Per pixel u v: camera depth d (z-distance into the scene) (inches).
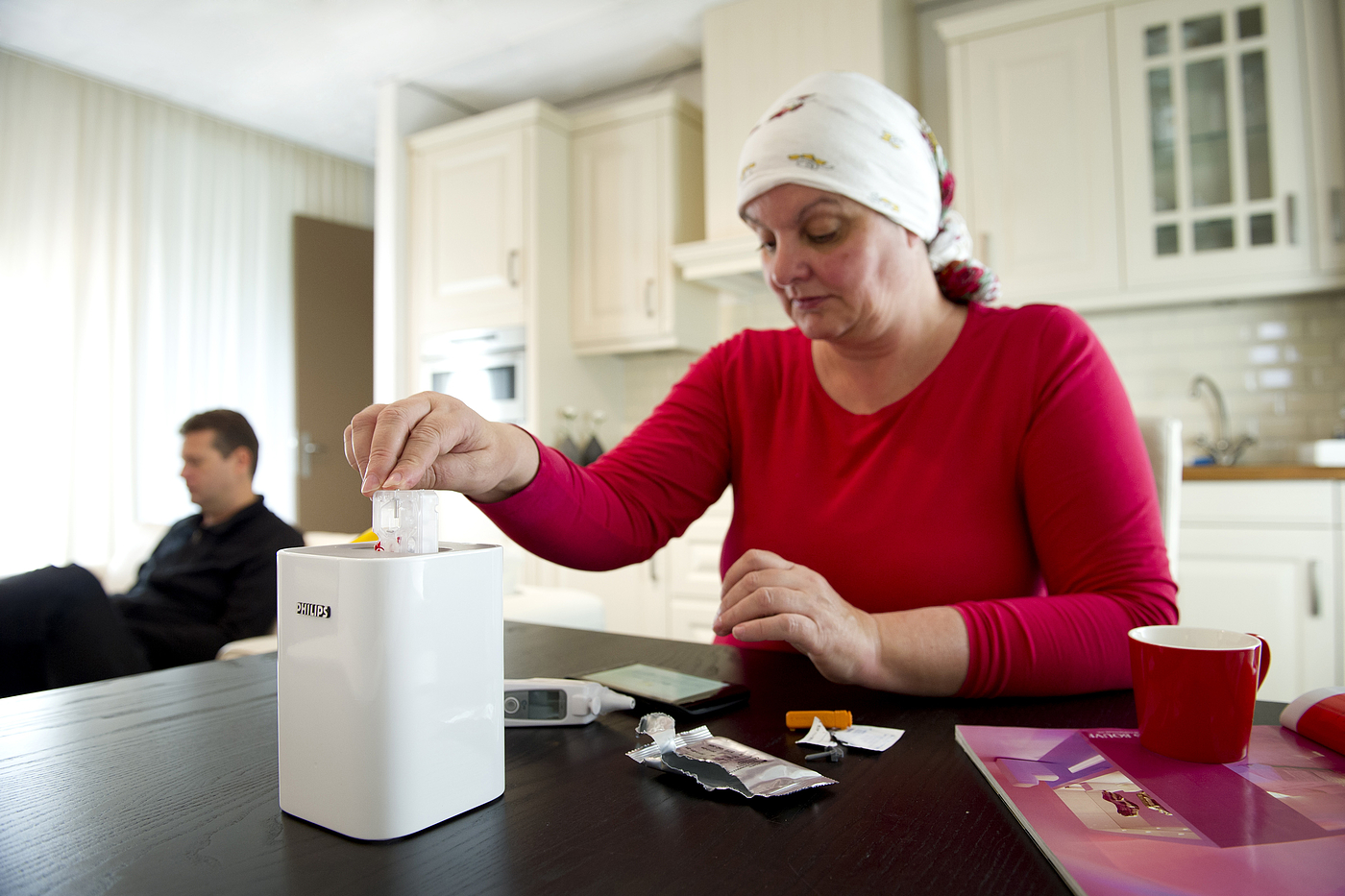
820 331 33.7
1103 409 31.3
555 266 122.9
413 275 133.2
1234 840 13.6
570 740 20.0
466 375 126.2
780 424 38.4
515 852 13.9
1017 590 32.5
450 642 15.1
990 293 38.3
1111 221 89.1
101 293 140.1
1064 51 91.3
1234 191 84.6
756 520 37.6
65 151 136.2
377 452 19.7
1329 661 73.8
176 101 147.7
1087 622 25.2
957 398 33.9
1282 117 82.7
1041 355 33.0
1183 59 86.2
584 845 14.1
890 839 14.3
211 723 21.9
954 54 96.7
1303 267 81.8
